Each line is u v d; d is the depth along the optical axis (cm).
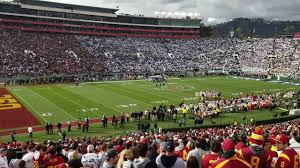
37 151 1288
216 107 4853
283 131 2222
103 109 4984
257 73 9525
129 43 10900
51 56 8800
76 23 11831
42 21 11212
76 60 9012
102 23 12306
